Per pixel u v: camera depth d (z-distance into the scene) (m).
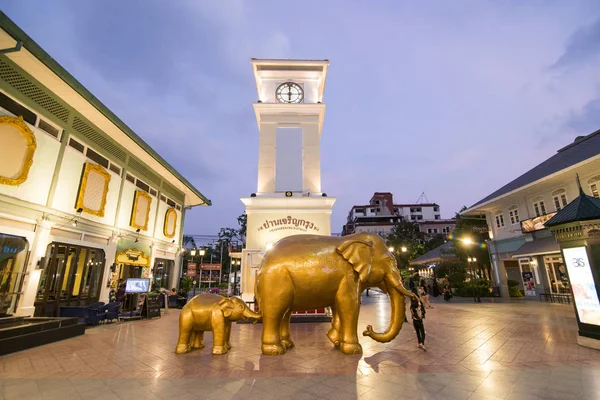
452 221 68.94
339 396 4.30
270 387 4.64
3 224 8.68
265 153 13.92
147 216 16.33
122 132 12.86
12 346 6.77
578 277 7.31
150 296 12.79
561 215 7.81
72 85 9.64
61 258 10.83
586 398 4.19
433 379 4.96
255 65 14.88
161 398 4.27
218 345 6.58
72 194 11.12
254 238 12.43
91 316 10.24
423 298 10.21
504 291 22.39
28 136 9.15
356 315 6.66
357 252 6.59
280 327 6.99
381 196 70.75
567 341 7.66
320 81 15.29
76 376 5.18
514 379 4.94
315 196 13.31
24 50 8.16
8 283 8.89
